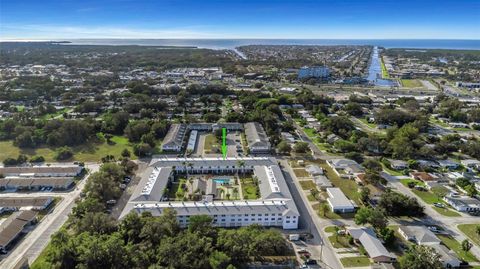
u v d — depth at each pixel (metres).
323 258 134.50
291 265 129.38
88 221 137.75
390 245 142.88
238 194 186.00
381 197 173.25
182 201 174.50
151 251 123.50
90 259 114.50
